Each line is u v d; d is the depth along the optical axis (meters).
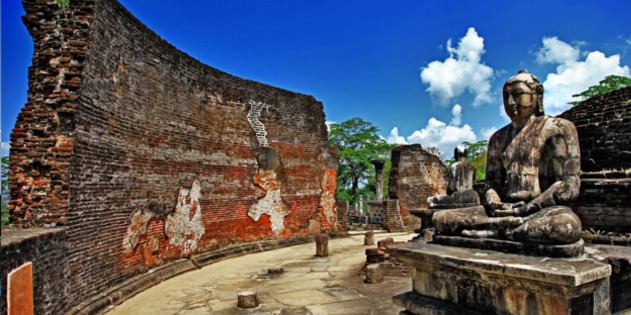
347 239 16.86
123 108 8.80
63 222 6.61
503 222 4.25
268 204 14.74
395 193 21.59
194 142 11.80
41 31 7.34
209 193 12.35
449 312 4.12
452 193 11.04
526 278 3.43
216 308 7.20
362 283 8.55
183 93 11.45
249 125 14.37
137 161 9.23
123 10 8.84
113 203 8.22
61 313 6.28
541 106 4.91
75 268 6.80
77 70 7.21
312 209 16.50
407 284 8.24
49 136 6.94
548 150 4.66
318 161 16.95
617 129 8.80
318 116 17.22
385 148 37.00
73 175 6.96
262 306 7.15
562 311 3.36
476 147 39.19
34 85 7.13
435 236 4.96
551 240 3.72
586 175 7.91
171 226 10.48
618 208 7.21
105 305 7.27
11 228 6.49
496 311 3.84
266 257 12.73
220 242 12.64
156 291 8.56
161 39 10.54
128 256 8.64
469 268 3.86
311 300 7.37
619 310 4.36
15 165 6.77
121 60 8.77
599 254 4.42
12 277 5.00
